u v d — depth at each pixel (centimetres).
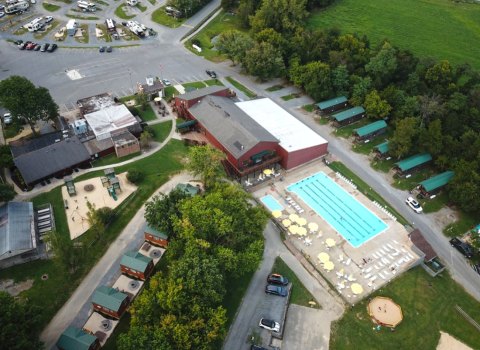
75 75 13550
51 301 7094
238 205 7869
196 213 7369
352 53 14238
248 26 17675
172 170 10200
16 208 8369
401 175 10775
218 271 6588
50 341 6556
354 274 8156
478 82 12769
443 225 9519
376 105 12294
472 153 10331
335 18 19175
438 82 13062
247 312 7325
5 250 7450
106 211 8519
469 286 8206
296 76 13562
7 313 5675
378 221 9450
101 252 8025
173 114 12175
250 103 12306
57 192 9288
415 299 7794
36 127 11281
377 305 7606
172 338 5838
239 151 9838
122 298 6888
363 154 11481
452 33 18175
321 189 10225
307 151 10631
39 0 18575
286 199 9781
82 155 9988
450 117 11450
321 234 8981
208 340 5959
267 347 6825
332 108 12962
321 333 7094
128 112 11450
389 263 8438
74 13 17662
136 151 10606
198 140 10975
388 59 13162
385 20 19175
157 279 6719
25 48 14738
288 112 12744
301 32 15450
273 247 8612
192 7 18050
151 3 19238
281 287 7656
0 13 16762
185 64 14875
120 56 14900
